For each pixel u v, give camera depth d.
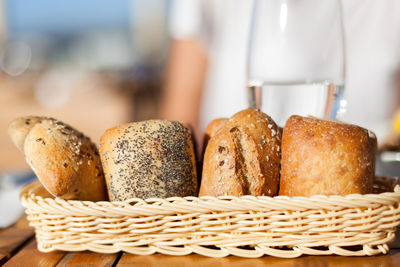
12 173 0.79
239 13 1.03
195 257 0.55
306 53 0.59
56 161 0.57
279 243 0.54
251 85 0.61
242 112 0.59
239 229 0.54
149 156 0.58
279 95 0.60
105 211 0.54
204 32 1.06
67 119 1.32
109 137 0.59
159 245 0.55
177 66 1.09
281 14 0.59
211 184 0.56
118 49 2.92
